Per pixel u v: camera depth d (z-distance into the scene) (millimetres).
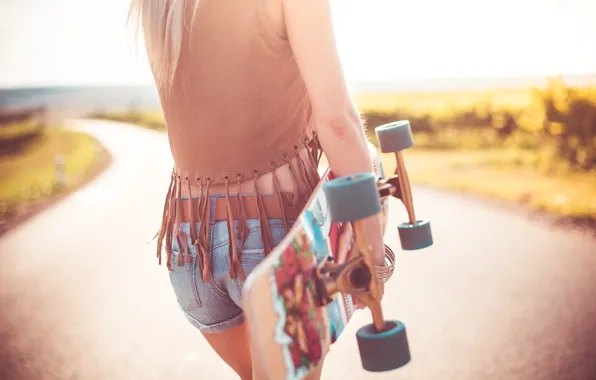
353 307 1651
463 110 18328
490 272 5590
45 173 22906
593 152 11250
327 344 1473
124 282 6898
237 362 1876
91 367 4527
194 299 1748
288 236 1413
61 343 5141
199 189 1678
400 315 4727
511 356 3793
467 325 4367
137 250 8516
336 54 1523
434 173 12969
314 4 1491
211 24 1555
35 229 11812
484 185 10797
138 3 1692
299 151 1667
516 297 4855
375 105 27250
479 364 3723
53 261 8539
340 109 1520
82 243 9586
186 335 4957
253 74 1579
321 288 1437
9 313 6219
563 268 5535
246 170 1640
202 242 1675
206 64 1582
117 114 70875
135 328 5289
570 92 11633
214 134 1628
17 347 5148
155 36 1657
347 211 1329
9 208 15883
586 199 8531
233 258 1635
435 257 6262
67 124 61438
